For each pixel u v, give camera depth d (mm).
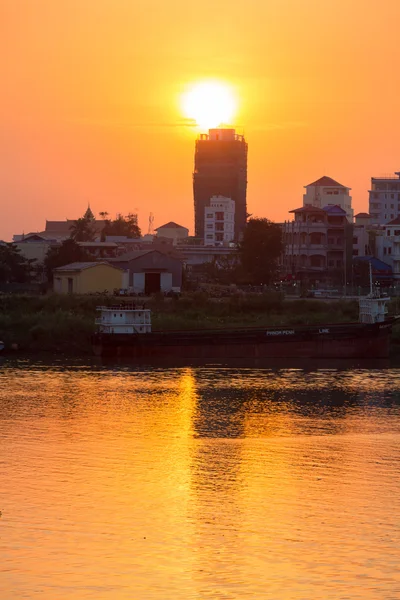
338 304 198875
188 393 121438
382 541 64938
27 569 59750
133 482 78625
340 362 156375
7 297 187500
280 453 88750
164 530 67000
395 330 176750
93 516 69625
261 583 58031
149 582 58062
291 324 182375
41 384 126438
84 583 57719
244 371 143125
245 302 195250
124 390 122812
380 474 81312
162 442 93125
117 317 158000
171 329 172500
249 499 74250
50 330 164625
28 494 74688
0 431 96562
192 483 78438
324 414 108438
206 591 56750
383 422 103938
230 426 101125
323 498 74375
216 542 64688
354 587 57406
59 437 94438
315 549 63438
